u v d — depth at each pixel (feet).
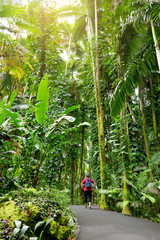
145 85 21.34
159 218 13.46
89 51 24.49
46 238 7.91
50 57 24.26
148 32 17.30
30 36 24.62
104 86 25.40
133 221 12.28
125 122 17.12
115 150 16.93
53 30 25.08
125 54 18.20
